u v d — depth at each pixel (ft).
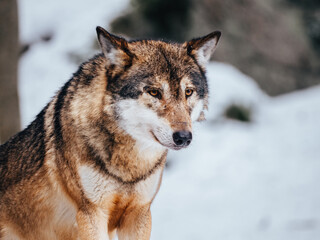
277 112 100.22
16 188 28.63
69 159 26.09
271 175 63.41
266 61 116.98
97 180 25.90
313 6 131.34
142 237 27.63
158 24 99.45
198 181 66.23
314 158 67.41
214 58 107.76
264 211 49.98
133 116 25.52
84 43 89.92
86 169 25.75
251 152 74.79
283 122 92.17
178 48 27.73
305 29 129.18
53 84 83.76
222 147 77.51
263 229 44.83
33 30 96.99
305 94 115.44
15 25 49.60
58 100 27.81
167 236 47.67
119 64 26.07
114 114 25.52
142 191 27.04
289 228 43.47
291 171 63.52
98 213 26.43
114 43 25.90
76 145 25.73
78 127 25.72
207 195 60.13
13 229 29.30
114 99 25.50
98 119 25.70
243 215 50.21
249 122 90.94
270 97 115.34
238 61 111.96
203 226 48.73
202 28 106.11
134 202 27.30
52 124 27.55
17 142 29.63
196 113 27.35
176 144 24.93
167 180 68.44
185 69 26.48
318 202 49.32
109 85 25.85
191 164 72.69
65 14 98.43
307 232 41.39
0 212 29.32
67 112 26.35
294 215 46.80
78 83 26.94
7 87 49.19
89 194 25.99
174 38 100.48
